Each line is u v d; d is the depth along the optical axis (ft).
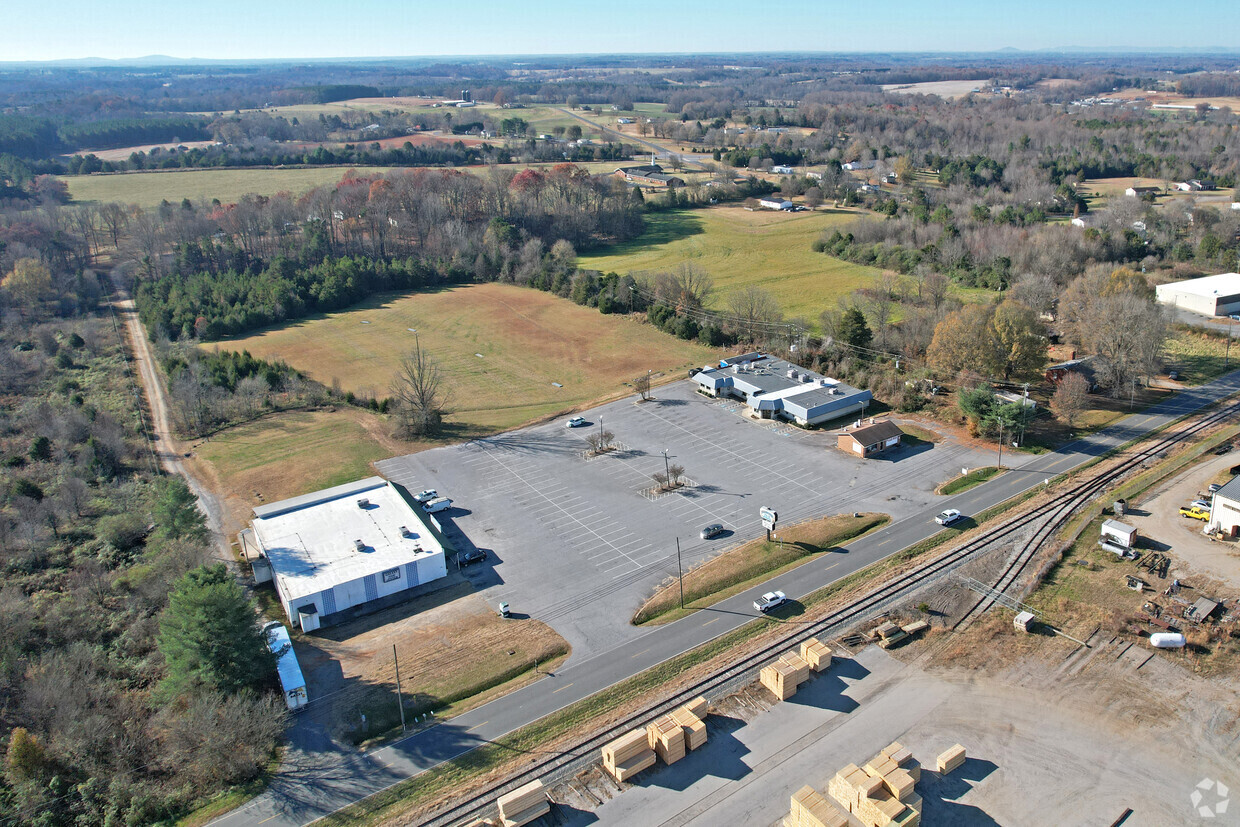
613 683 215.72
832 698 207.10
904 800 171.32
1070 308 461.37
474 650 231.30
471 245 649.61
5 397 427.33
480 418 396.37
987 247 570.46
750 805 177.06
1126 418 361.92
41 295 568.82
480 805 179.93
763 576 261.03
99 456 349.61
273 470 348.18
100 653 231.09
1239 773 178.60
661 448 356.18
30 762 186.91
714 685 213.25
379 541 272.92
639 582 260.42
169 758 194.59
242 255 634.84
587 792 182.29
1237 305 495.00
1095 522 278.26
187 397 393.70
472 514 306.14
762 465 336.08
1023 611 234.38
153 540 276.62
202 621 203.82
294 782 188.34
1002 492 303.48
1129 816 169.89
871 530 284.20
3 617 231.50
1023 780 179.83
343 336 521.65
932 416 374.02
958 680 210.79
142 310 547.49
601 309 545.44
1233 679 204.74
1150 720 194.08
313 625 241.96
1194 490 294.25
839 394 382.42
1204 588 239.30
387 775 189.06
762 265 628.28
